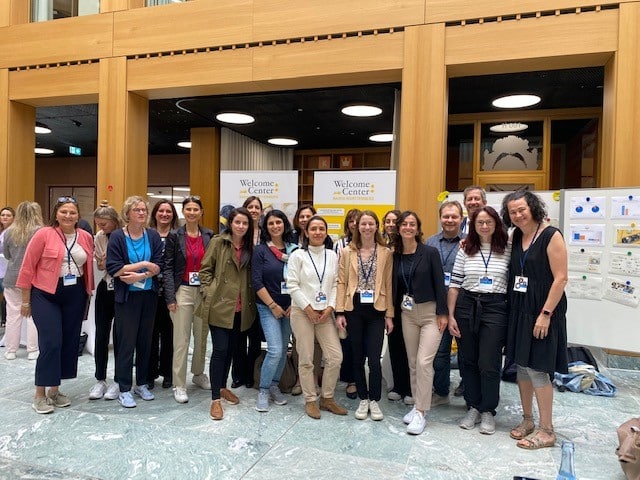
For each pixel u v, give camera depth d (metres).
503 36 4.75
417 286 3.08
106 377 3.70
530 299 2.79
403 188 5.06
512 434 2.94
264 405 3.32
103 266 3.63
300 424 3.11
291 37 5.49
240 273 3.37
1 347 4.92
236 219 3.32
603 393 3.76
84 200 13.11
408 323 3.16
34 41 6.60
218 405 3.21
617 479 2.45
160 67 6.04
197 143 9.30
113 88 6.23
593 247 4.07
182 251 3.47
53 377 3.17
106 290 3.52
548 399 2.85
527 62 4.79
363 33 5.25
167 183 12.37
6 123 6.79
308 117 8.19
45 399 3.24
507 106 7.08
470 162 8.48
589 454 2.74
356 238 3.25
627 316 3.96
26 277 3.10
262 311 3.36
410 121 5.04
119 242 3.25
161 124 9.05
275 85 5.82
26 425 3.02
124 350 3.34
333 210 4.87
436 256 3.10
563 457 2.09
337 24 5.31
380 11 5.15
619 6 4.42
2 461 2.58
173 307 3.38
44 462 2.58
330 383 3.31
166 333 3.76
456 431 3.05
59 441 2.81
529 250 2.81
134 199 3.30
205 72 5.86
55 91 6.54
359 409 3.23
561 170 9.27
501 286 2.95
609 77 4.62
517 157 7.97
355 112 7.62
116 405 3.39
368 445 2.81
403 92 5.08
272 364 3.29
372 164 10.93
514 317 2.87
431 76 4.96
